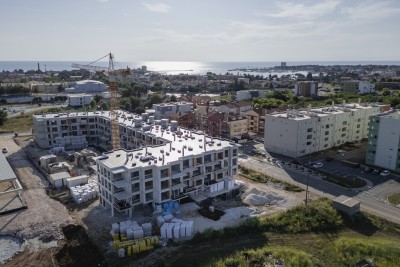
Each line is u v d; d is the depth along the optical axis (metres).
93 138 145.75
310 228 72.94
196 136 105.00
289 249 65.00
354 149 133.12
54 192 91.38
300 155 123.56
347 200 80.50
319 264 60.75
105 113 148.50
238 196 89.44
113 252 63.97
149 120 124.88
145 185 77.88
